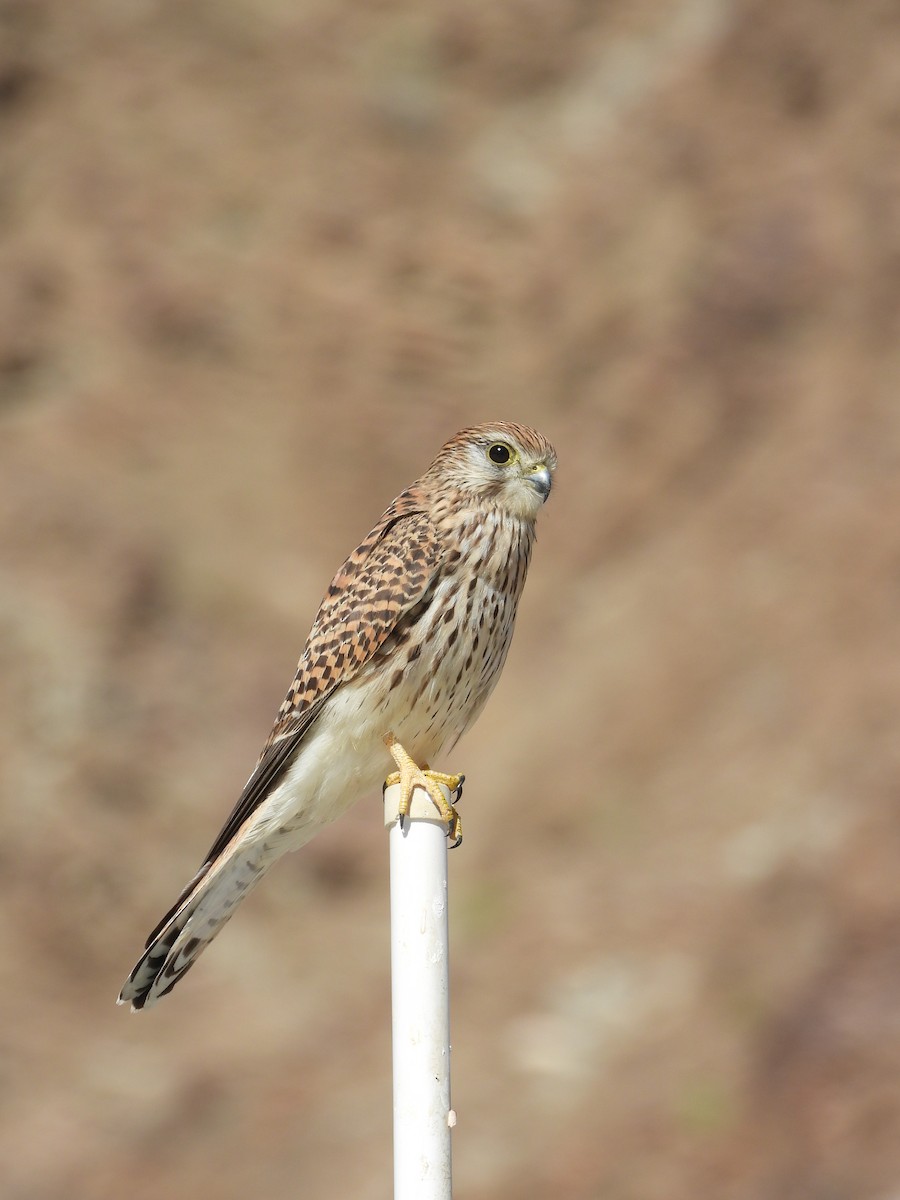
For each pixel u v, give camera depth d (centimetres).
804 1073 1154
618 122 2259
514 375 2122
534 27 2353
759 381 1950
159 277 2209
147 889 1725
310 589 1997
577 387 2086
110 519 2011
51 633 1877
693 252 2094
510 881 1552
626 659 1745
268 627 1961
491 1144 1236
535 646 1883
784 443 1859
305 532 2047
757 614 1683
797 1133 1116
